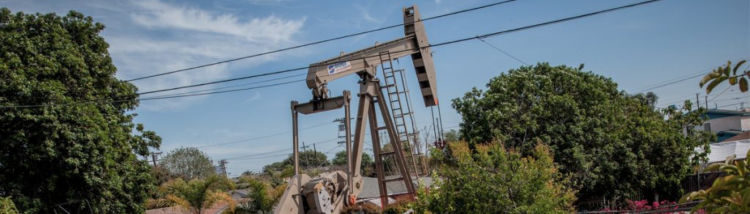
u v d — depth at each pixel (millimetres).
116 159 25141
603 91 31016
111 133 24828
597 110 28625
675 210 19734
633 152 29016
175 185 35031
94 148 22953
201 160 81438
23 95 21781
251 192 34281
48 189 23391
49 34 24719
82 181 23703
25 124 21781
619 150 27578
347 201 18156
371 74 19500
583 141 27234
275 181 48500
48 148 21828
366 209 18094
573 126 26844
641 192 30297
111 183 23859
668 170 30172
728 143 36812
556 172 19062
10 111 21344
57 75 24281
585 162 25828
